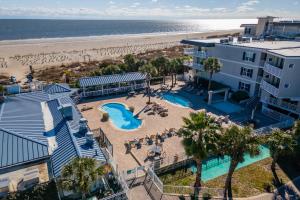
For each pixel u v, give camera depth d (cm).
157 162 2630
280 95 3788
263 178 2508
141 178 2438
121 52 10638
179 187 2300
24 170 2211
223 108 4378
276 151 2486
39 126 2508
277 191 2319
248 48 4447
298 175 2562
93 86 4894
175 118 3956
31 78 5791
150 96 4962
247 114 4112
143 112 4178
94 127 3609
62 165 2006
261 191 2319
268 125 3716
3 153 1936
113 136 3353
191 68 5988
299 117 3728
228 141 2044
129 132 3481
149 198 2173
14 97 3319
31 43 13200
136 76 5231
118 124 3784
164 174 2550
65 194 2058
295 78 3712
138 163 2734
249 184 2414
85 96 4803
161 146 3081
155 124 3741
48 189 1981
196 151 1989
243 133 2011
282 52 3847
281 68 3806
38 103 3177
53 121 2747
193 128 2022
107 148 2936
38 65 7775
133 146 3077
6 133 2158
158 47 12525
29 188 1966
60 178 1823
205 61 4744
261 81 4294
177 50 11131
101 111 4200
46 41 14438
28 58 8800
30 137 2209
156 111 4209
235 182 2442
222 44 4959
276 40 5494
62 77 6291
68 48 11506
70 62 8338
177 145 3120
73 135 2394
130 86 5203
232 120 3866
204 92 5138
